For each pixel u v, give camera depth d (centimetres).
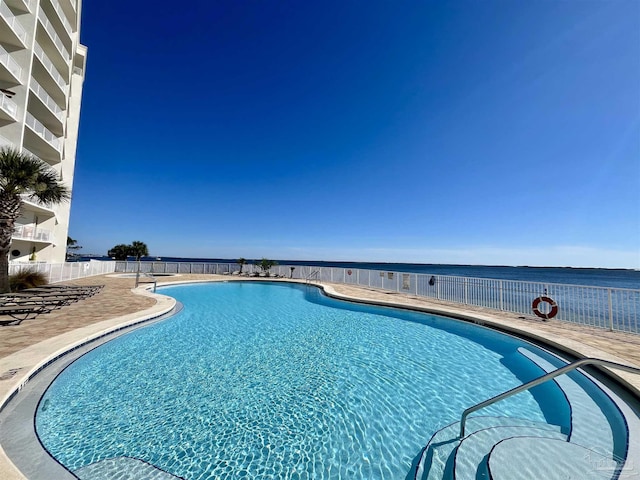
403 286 1408
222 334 742
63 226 2062
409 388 451
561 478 211
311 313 1019
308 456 293
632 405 335
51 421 340
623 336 613
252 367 530
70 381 450
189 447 304
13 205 966
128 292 1213
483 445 274
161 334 713
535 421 337
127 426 337
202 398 411
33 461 258
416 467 270
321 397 419
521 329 675
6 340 520
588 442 271
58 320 690
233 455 293
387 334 757
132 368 509
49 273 1388
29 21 1555
